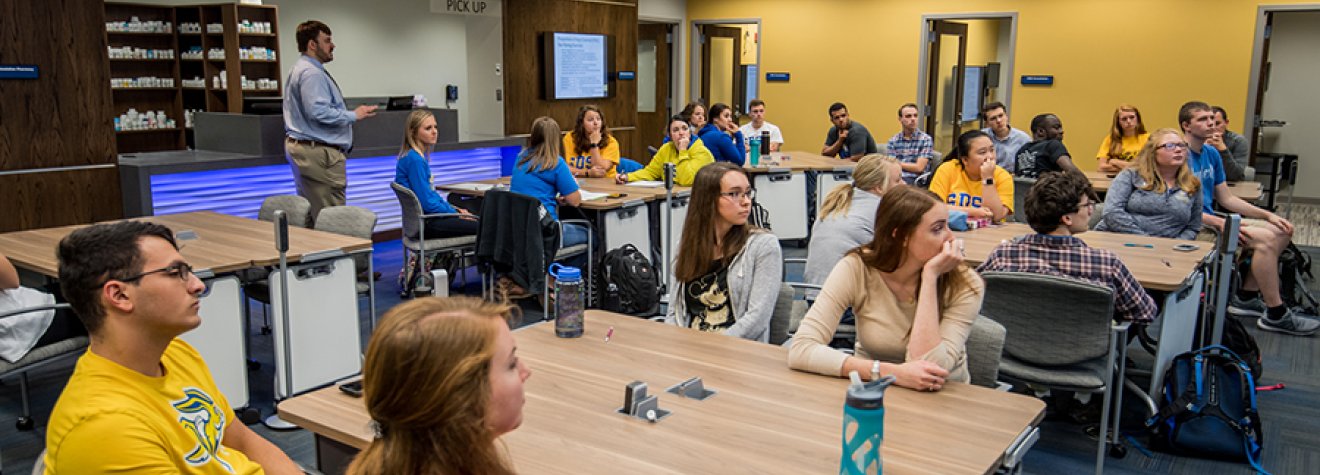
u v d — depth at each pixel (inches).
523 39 359.6
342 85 438.6
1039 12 365.7
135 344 64.3
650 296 169.3
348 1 436.5
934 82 393.7
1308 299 207.5
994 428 71.7
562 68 374.3
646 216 219.8
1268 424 144.7
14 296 118.4
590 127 247.9
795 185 280.5
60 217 222.8
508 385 42.5
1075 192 121.0
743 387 81.7
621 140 411.8
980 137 181.3
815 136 419.2
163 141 402.0
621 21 402.0
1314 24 401.4
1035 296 117.8
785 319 114.7
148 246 64.3
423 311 41.5
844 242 143.9
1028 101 373.4
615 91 403.9
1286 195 417.7
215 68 390.3
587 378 83.9
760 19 422.9
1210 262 153.6
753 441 68.9
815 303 91.1
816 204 289.3
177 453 65.1
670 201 191.0
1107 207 174.4
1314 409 151.3
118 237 63.9
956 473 63.1
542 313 206.5
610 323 104.2
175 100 400.8
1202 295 156.2
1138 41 350.0
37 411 144.7
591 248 203.6
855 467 56.5
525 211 179.9
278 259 136.0
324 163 227.3
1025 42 370.3
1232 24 334.0
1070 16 360.2
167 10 389.1
